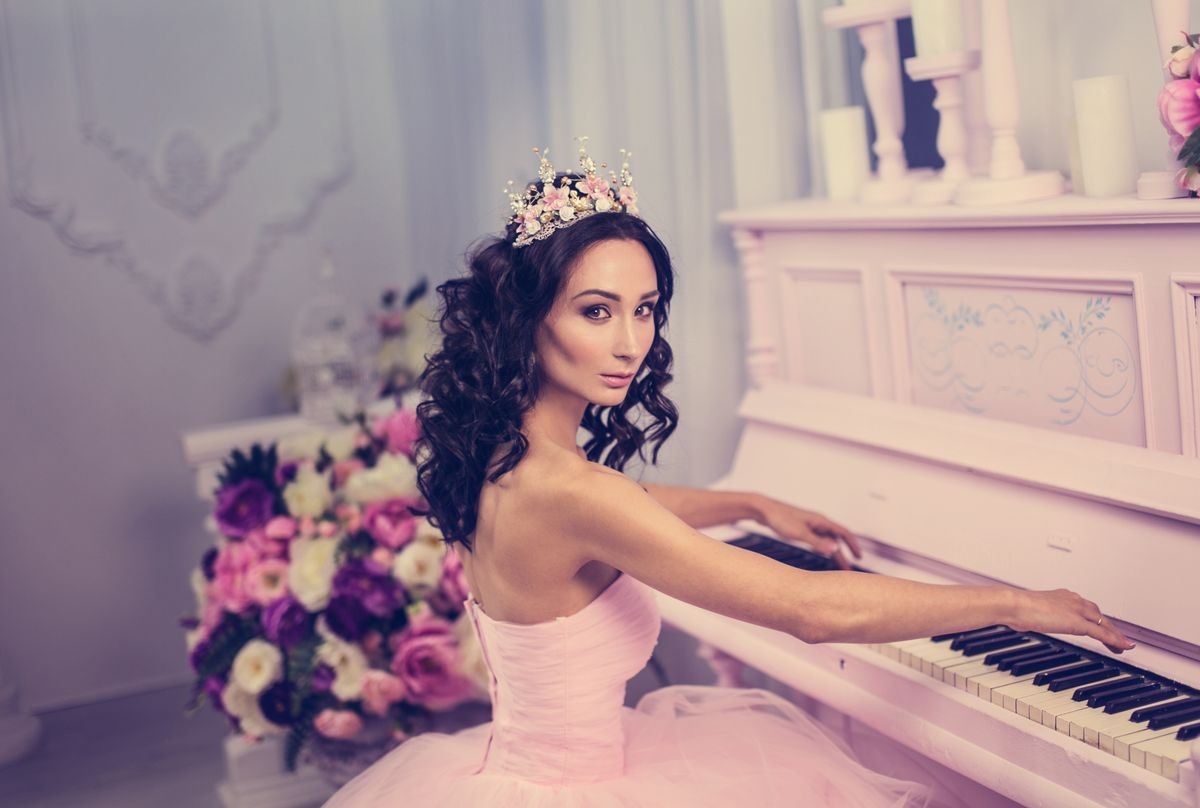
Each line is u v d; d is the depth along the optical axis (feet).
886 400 7.89
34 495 13.62
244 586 9.04
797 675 6.69
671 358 6.17
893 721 6.01
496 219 12.40
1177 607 5.55
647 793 5.78
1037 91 7.89
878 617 5.09
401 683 8.75
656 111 9.66
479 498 5.79
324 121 14.53
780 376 8.84
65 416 13.69
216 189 14.06
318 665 8.80
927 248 7.34
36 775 12.19
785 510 7.37
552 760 5.88
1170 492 5.74
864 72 7.92
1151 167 7.23
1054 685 5.49
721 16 9.26
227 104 14.05
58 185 13.42
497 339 5.50
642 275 5.47
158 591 14.23
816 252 8.25
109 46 13.48
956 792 7.27
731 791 5.82
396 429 9.36
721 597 5.14
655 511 5.24
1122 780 4.84
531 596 5.68
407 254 15.05
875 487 7.41
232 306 14.26
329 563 8.91
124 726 13.30
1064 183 7.08
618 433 6.39
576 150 10.71
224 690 9.04
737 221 8.62
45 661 13.79
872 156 9.44
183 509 14.28
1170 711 5.13
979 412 7.26
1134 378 6.26
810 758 6.20
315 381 12.35
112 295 13.75
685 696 7.27
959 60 7.13
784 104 9.37
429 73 13.82
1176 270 5.88
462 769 6.24
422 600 8.93
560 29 10.80
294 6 14.26
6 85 13.11
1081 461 6.22
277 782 11.18
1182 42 6.03
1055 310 6.64
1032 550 6.31
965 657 5.99
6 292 13.33
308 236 14.57
